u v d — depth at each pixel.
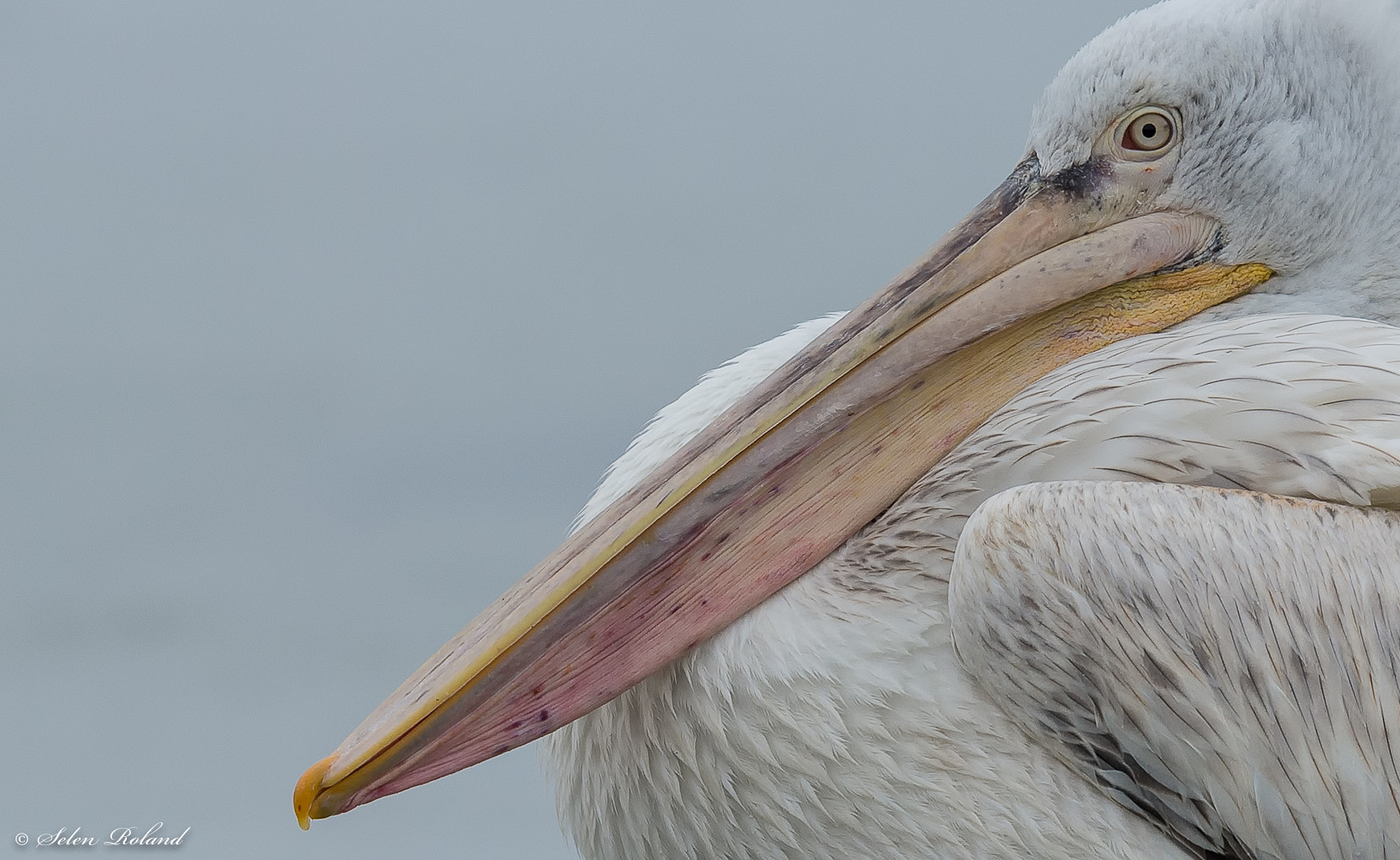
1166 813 8.38
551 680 8.48
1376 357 8.46
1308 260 9.49
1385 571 8.12
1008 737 8.43
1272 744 8.11
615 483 9.73
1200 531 8.12
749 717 8.49
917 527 8.71
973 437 8.87
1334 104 9.38
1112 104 9.35
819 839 8.51
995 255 9.33
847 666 8.43
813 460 8.90
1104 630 8.12
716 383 9.82
